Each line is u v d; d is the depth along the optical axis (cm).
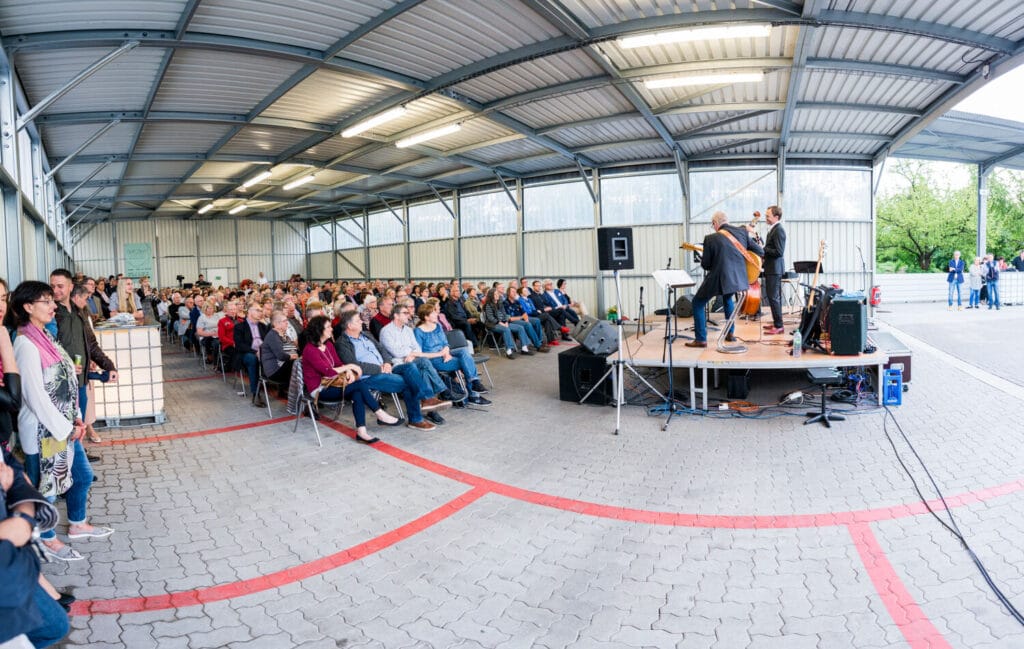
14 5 499
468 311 1040
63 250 1442
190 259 2312
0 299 245
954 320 1156
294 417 583
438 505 347
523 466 412
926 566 257
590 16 601
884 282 1689
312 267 2517
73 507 300
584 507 337
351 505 350
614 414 555
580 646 210
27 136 784
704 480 371
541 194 1448
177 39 589
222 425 554
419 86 784
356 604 242
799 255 1263
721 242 570
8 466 163
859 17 586
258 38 626
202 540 305
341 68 700
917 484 348
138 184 1445
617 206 1349
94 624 228
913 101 891
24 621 138
